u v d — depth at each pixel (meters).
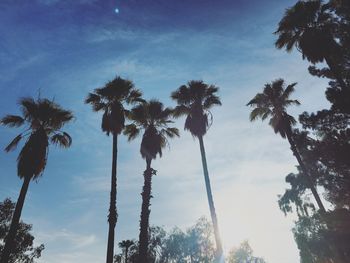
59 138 22.27
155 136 24.98
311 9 23.17
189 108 24.95
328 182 25.27
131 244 48.41
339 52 22.58
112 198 19.78
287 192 35.72
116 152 21.89
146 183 22.88
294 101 28.48
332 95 22.58
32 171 18.61
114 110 23.34
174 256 54.25
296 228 33.09
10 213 33.47
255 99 28.86
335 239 19.38
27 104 20.89
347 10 22.44
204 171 22.02
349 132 22.94
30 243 33.75
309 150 25.22
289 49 24.61
